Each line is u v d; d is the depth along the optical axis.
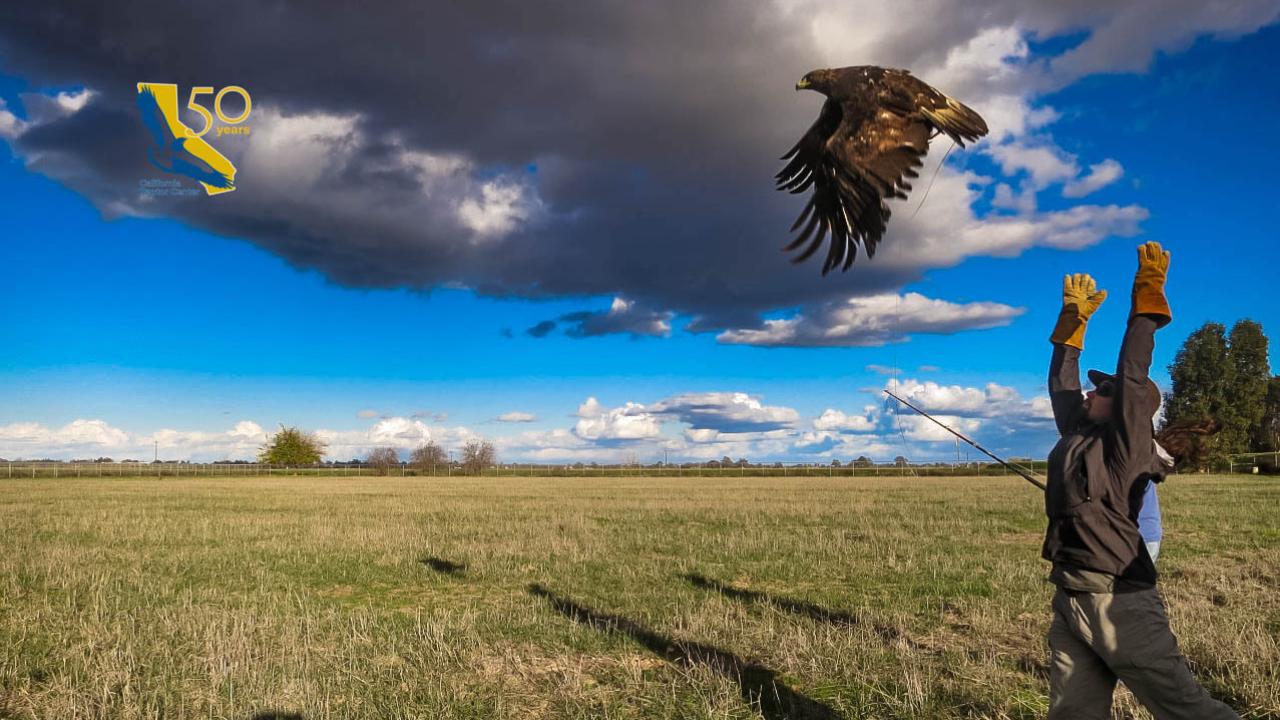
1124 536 3.85
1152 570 3.89
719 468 105.56
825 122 2.22
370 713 6.23
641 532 19.50
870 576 12.52
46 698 6.69
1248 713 6.00
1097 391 4.25
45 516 25.25
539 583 12.33
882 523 21.30
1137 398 3.79
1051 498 4.07
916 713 6.12
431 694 6.63
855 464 93.06
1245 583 11.34
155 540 18.42
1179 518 21.28
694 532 19.38
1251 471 62.00
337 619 9.59
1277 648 7.38
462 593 11.68
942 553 14.97
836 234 2.07
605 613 9.91
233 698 6.57
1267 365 63.88
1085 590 3.88
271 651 7.96
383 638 8.59
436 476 93.81
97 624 9.22
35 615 9.91
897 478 72.94
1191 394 64.81
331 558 15.16
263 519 24.23
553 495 39.81
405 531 19.86
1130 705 6.01
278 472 101.81
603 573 13.17
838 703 6.41
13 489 48.00
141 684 7.04
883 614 9.59
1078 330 4.50
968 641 8.26
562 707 6.38
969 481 60.44
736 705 6.33
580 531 19.84
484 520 23.52
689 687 6.84
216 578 13.08
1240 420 62.81
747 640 8.31
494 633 8.80
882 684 6.77
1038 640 8.23
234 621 9.07
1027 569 12.91
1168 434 4.51
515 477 86.75
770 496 36.69
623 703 6.46
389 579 12.87
